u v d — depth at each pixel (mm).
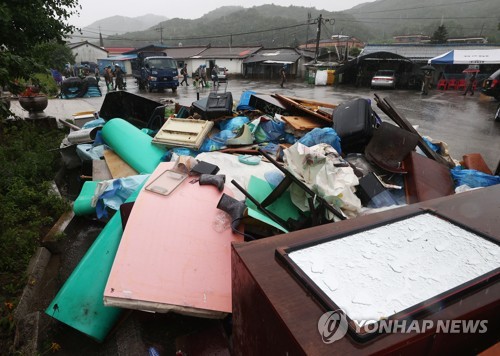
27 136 7184
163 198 3031
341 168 3617
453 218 1858
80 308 2742
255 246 1678
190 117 6445
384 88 25562
